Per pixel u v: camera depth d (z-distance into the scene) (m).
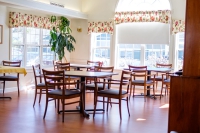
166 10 8.06
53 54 8.87
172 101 3.57
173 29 8.02
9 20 7.29
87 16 9.31
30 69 7.95
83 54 9.51
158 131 4.07
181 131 3.53
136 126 4.32
